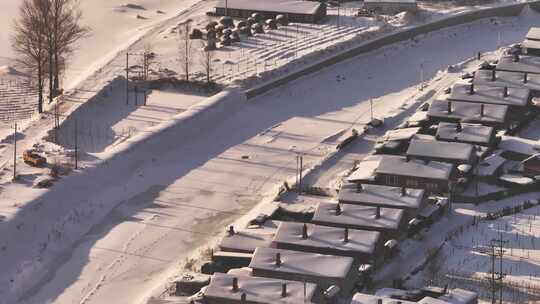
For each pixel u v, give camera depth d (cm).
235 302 16825
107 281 18850
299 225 19088
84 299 18300
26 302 18312
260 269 17800
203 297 17125
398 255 19188
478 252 19175
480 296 17500
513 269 18488
